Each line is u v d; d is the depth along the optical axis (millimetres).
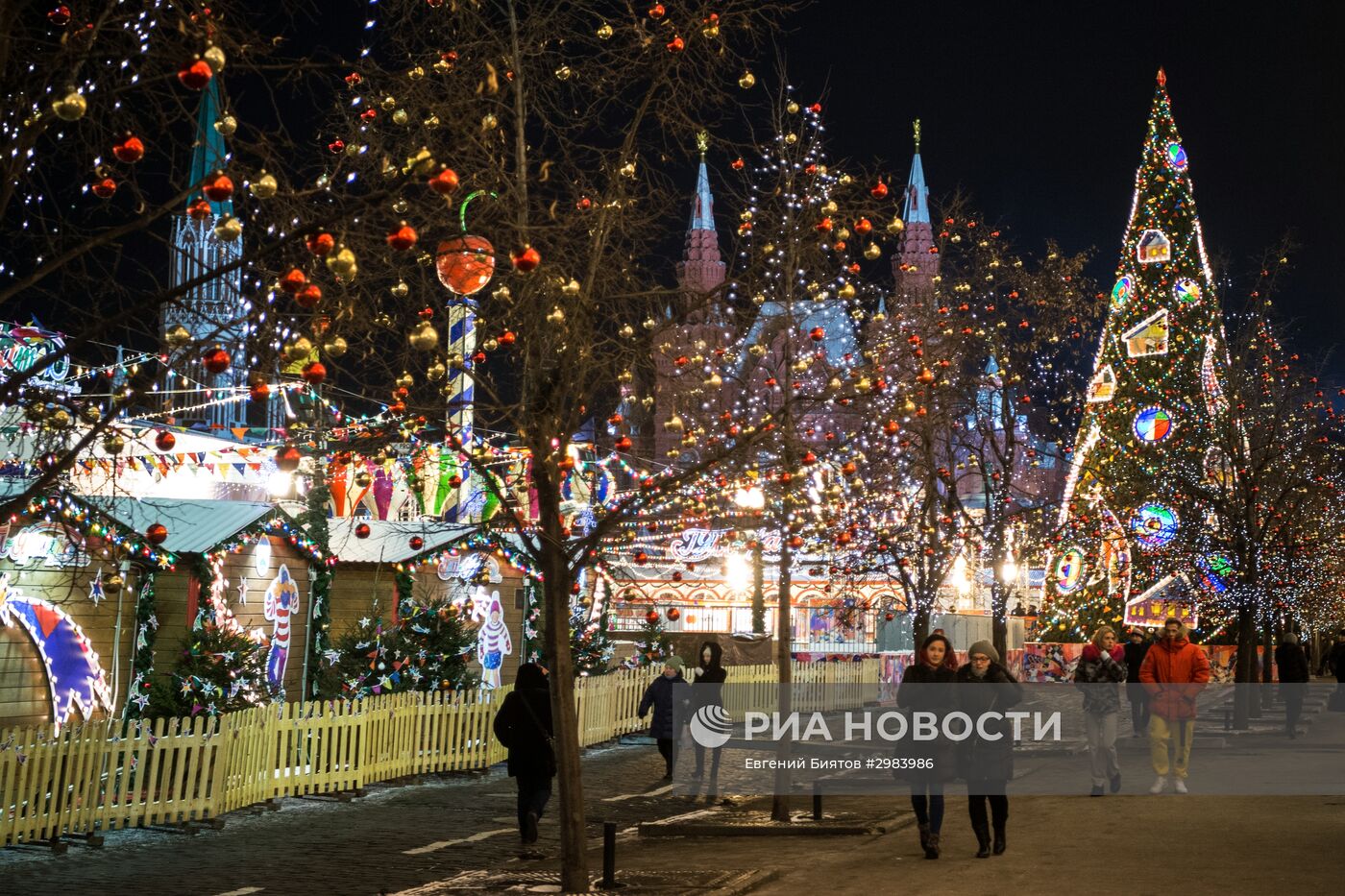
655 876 11562
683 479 10961
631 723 27469
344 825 15812
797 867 12250
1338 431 33969
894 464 23031
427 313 10227
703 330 13398
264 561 19812
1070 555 41344
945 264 25734
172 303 8008
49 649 16281
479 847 14203
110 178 7863
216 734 15812
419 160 6910
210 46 6020
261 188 6480
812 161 14969
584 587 27438
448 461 11930
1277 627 38594
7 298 7121
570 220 10219
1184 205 41750
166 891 11648
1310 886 10625
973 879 11273
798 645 40594
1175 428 38156
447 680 21078
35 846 13820
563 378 10625
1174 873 11336
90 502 16281
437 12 11156
